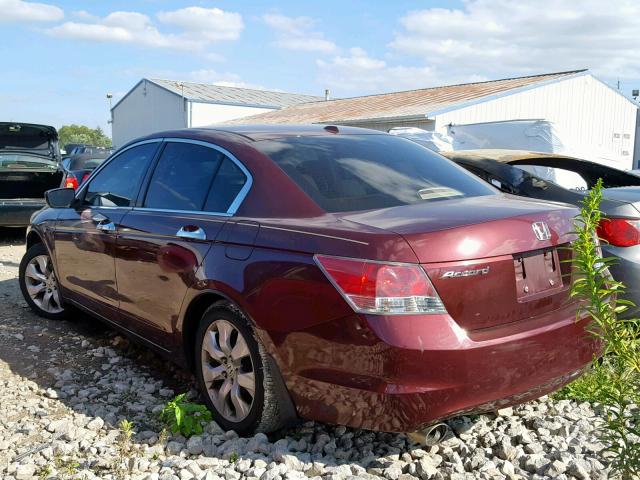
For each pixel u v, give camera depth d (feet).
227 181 12.50
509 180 17.42
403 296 9.21
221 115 141.79
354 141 13.70
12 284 23.70
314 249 10.02
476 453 10.71
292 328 10.14
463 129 42.60
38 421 12.46
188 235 12.39
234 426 11.49
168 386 14.43
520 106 71.97
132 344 16.97
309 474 9.98
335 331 9.60
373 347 9.23
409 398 9.11
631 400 8.47
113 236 14.85
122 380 14.70
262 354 10.69
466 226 9.74
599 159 39.40
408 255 9.29
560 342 10.27
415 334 9.12
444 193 12.13
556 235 10.61
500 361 9.55
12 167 33.45
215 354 11.80
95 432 11.87
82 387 14.21
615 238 14.52
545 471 10.02
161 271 13.08
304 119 87.40
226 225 11.75
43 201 32.45
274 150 12.49
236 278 11.02
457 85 87.04
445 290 9.36
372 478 9.68
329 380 9.77
